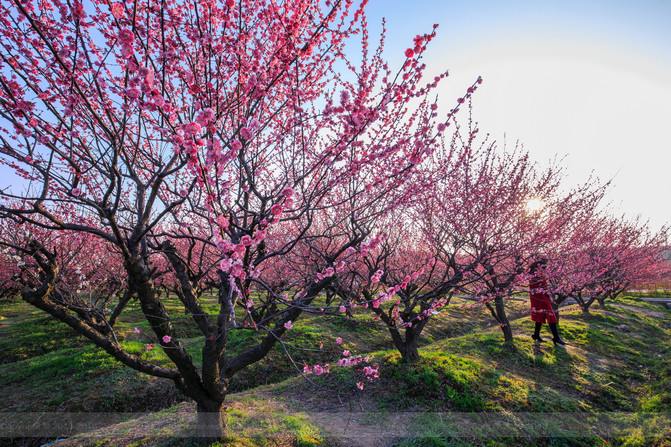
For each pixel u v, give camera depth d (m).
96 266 9.70
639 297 23.58
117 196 3.28
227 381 5.29
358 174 5.01
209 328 4.95
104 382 7.88
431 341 12.44
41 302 3.98
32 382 8.18
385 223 6.79
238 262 2.48
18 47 3.36
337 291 7.00
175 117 3.84
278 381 8.85
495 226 7.06
